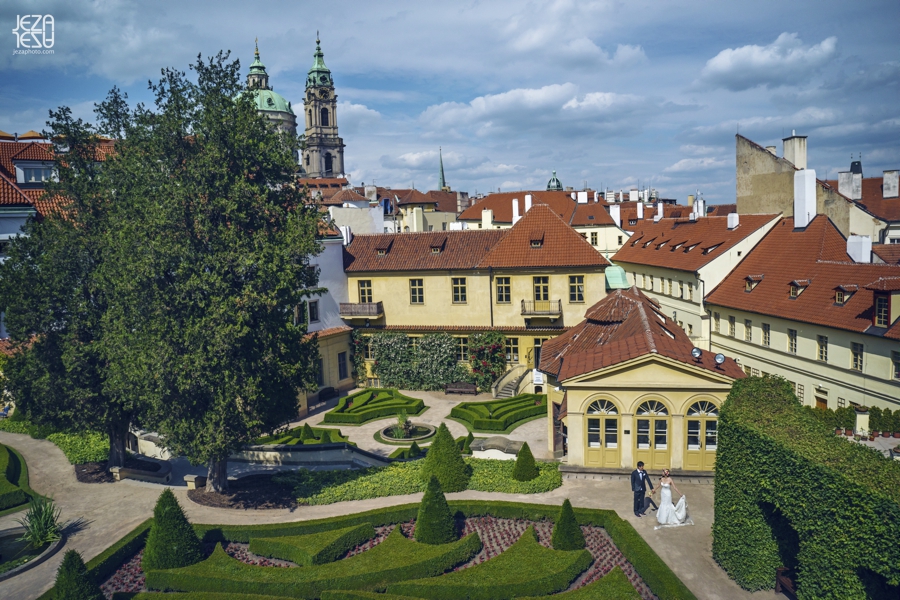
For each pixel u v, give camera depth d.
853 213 55.97
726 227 61.09
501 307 53.62
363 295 57.03
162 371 25.83
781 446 19.27
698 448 30.08
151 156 28.47
